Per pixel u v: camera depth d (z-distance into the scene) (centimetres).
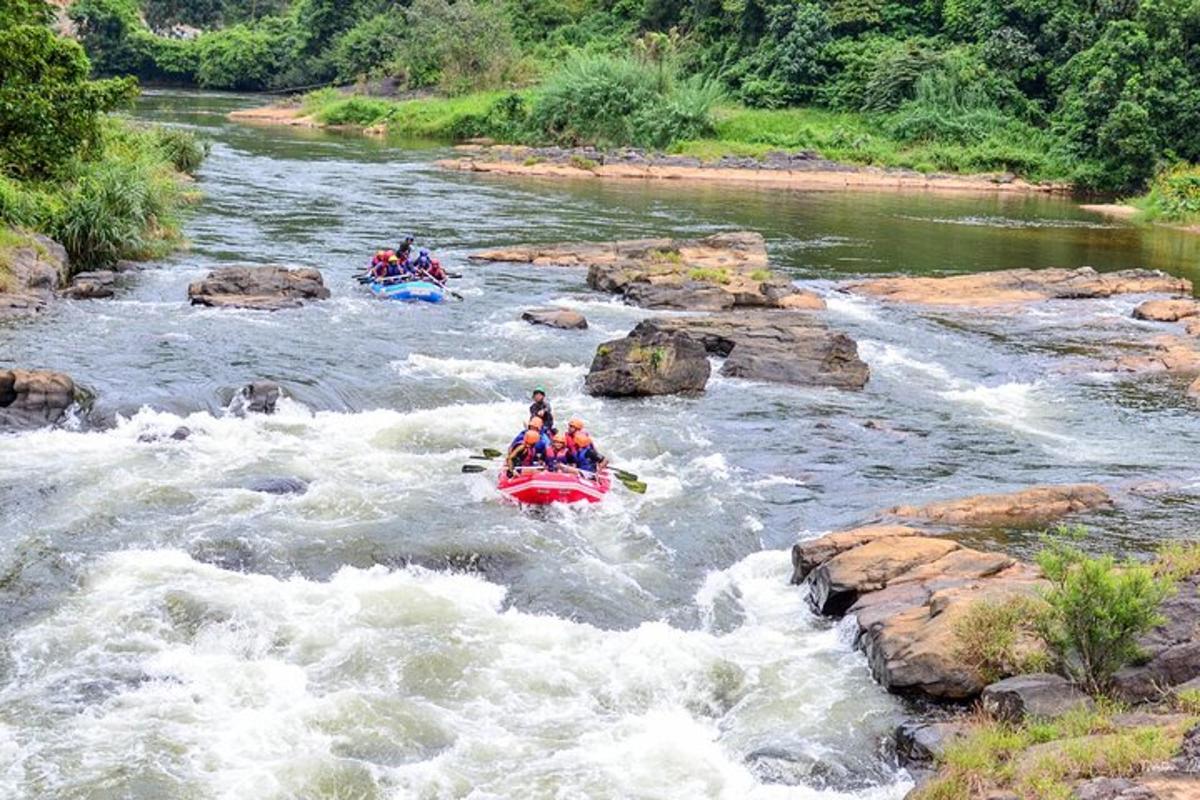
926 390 2297
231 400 1927
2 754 987
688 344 2194
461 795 975
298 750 1016
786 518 1602
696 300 2844
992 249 4106
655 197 5122
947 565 1318
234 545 1391
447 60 8750
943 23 7694
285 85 11181
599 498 1602
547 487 1571
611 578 1386
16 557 1333
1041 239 4431
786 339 2398
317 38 11019
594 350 2406
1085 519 1565
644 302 2842
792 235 4194
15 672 1112
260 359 2167
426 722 1073
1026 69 7112
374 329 2480
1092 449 1956
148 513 1479
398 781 986
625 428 1948
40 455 1648
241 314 2520
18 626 1194
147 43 11644
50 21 3656
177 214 3728
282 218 3900
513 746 1048
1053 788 873
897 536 1400
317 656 1175
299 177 5084
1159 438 2034
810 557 1382
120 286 2719
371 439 1828
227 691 1102
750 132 7069
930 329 2812
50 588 1273
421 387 2077
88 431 1772
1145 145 6028
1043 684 1059
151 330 2327
